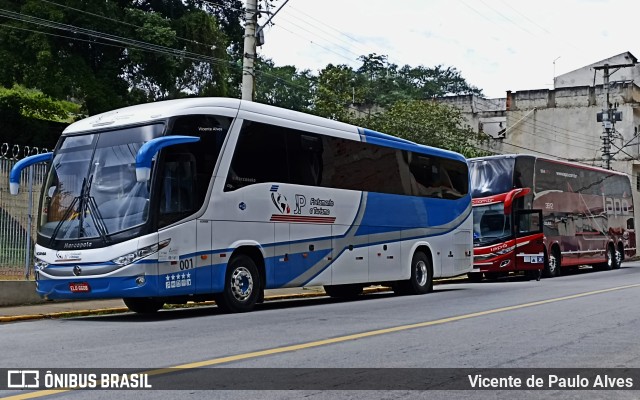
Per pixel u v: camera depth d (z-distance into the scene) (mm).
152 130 13141
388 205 18641
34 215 16859
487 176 27625
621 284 22938
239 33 37969
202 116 13742
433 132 46188
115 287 12617
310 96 56969
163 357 8562
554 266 29984
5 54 27531
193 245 13359
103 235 12812
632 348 9461
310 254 16016
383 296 19453
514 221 26969
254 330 11164
